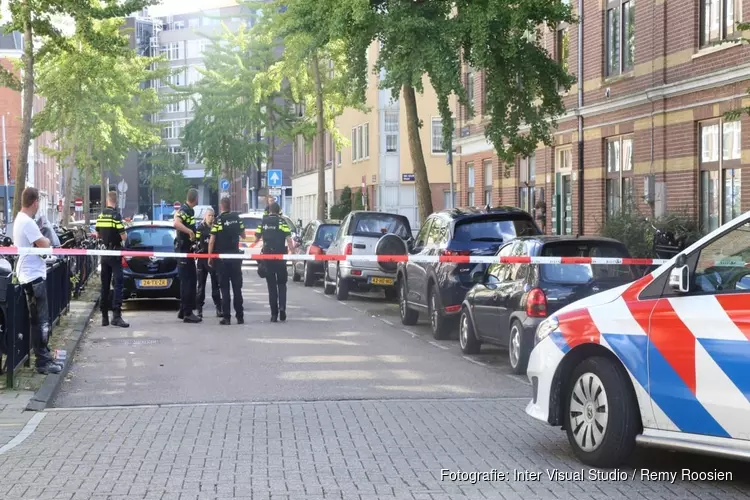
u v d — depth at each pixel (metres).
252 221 38.41
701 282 6.92
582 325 7.58
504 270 13.46
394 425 9.16
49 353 12.07
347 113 60.69
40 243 11.79
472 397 10.86
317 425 9.17
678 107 22.45
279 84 41.22
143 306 22.77
